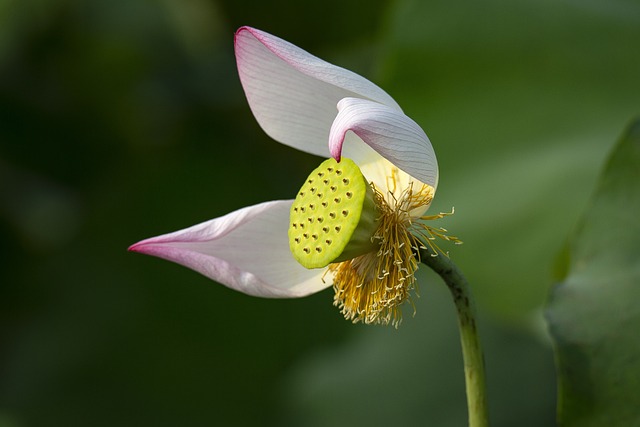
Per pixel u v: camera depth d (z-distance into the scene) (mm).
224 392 1682
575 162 1243
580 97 1260
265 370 1681
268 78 1007
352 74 975
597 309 1044
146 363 1697
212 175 1734
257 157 1747
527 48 1278
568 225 1227
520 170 1260
